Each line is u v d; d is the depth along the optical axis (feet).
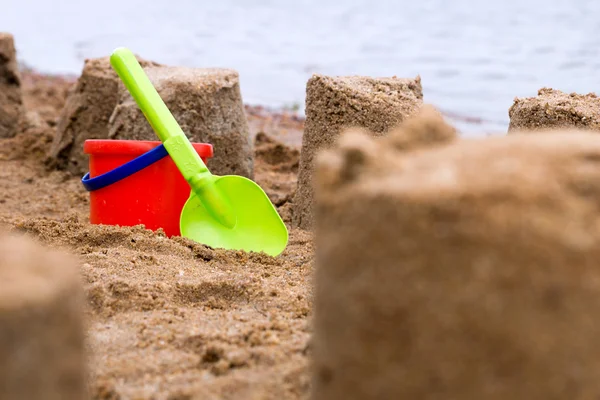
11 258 6.54
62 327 6.13
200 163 9.73
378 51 21.44
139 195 9.82
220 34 28.53
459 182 6.09
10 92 12.81
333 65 20.47
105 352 8.54
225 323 8.72
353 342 6.36
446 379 5.99
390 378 6.18
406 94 10.11
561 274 5.83
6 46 12.73
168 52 25.29
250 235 9.71
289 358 8.40
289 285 9.16
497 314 5.85
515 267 5.84
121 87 11.14
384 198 6.17
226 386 8.27
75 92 11.73
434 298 5.98
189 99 10.79
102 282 8.98
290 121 15.39
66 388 6.16
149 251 9.48
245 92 18.48
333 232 6.59
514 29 21.47
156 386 8.32
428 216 6.00
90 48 28.66
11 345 5.73
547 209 5.95
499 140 6.99
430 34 23.24
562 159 6.45
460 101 14.76
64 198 11.14
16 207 10.94
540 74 15.57
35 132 12.37
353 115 9.98
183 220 9.75
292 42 25.40
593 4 24.36
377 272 6.20
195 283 9.03
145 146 9.86
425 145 7.32
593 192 6.21
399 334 6.13
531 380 5.87
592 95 9.93
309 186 10.18
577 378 5.92
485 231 5.87
